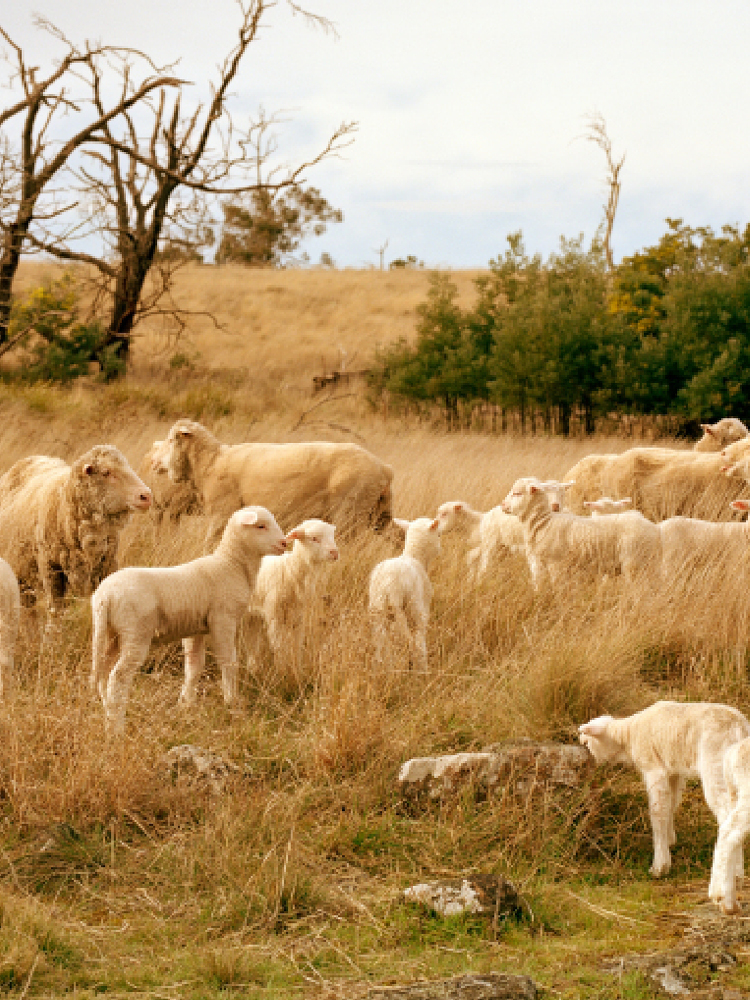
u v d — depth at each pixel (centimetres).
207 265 4994
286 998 390
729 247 2264
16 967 395
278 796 543
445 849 508
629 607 772
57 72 2491
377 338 3422
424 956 423
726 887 451
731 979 403
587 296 2323
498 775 536
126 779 528
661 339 2203
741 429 1311
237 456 994
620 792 559
